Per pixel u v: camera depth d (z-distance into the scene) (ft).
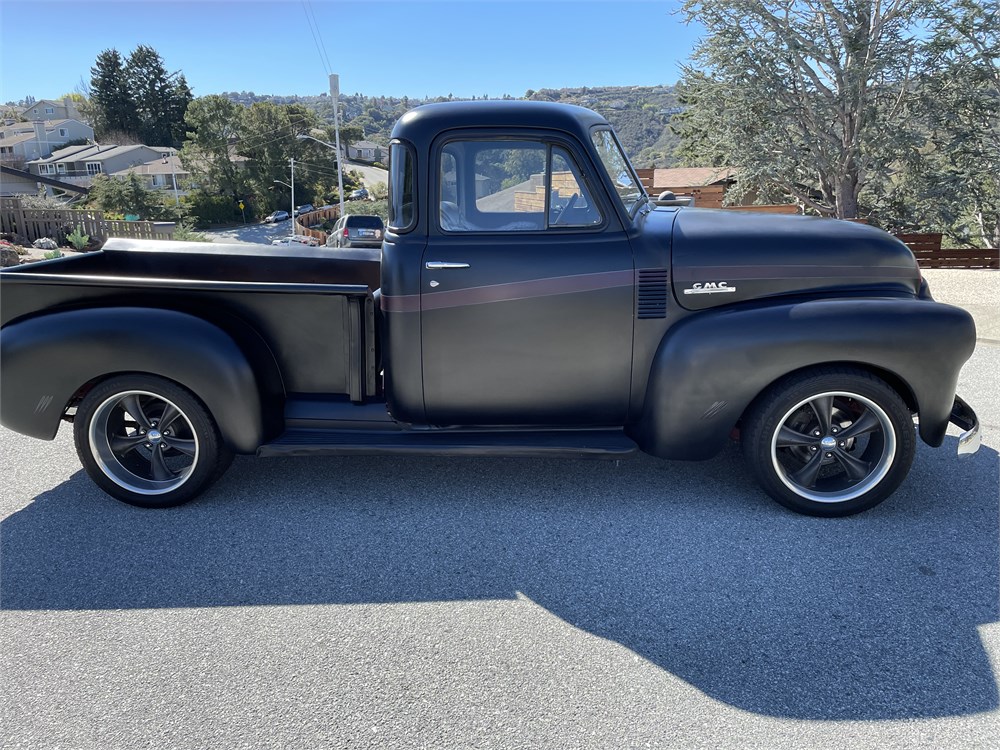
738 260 11.62
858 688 8.04
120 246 15.48
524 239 11.62
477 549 11.11
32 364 11.87
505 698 7.98
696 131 89.30
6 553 11.16
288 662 8.63
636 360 11.90
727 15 74.23
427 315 11.72
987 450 14.42
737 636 8.96
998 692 7.93
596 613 9.48
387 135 12.27
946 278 38.40
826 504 11.67
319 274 15.88
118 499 12.71
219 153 285.23
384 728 7.57
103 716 7.81
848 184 79.10
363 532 11.68
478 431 12.69
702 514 12.01
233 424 11.93
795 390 11.28
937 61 70.79
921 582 9.97
